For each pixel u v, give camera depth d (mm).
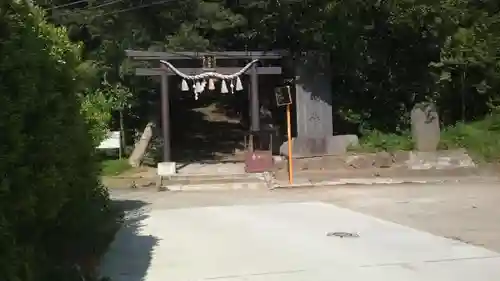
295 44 22438
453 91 23672
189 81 22547
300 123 21938
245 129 31438
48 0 21281
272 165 20125
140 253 8406
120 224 10625
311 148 21484
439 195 15078
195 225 10953
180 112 34312
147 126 25031
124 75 22781
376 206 13297
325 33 21078
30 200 4316
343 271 7238
